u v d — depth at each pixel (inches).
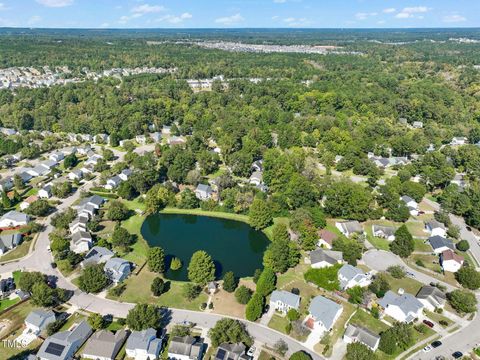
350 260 4726.9
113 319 3865.7
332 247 5044.3
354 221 5708.7
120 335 3545.8
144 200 6412.4
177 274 4645.7
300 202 6151.6
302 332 3713.1
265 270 4276.6
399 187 6569.9
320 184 6594.5
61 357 3297.2
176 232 5738.2
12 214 5698.8
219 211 6294.3
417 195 6432.1
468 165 7647.6
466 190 6624.0
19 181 6845.5
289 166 6924.2
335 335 3695.9
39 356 3334.2
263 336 3688.5
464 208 6063.0
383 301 4045.3
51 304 4018.2
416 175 7524.6
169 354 3376.0
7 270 4621.1
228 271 4776.1
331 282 4350.4
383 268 4771.2
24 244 5182.1
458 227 5575.8
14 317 3846.0
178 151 7805.1
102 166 7721.5
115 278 4404.5
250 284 4485.7
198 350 3358.8
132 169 7509.8
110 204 6122.1
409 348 3572.8
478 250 5251.0
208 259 4382.4
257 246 5418.3
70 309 3993.6
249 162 7485.2
